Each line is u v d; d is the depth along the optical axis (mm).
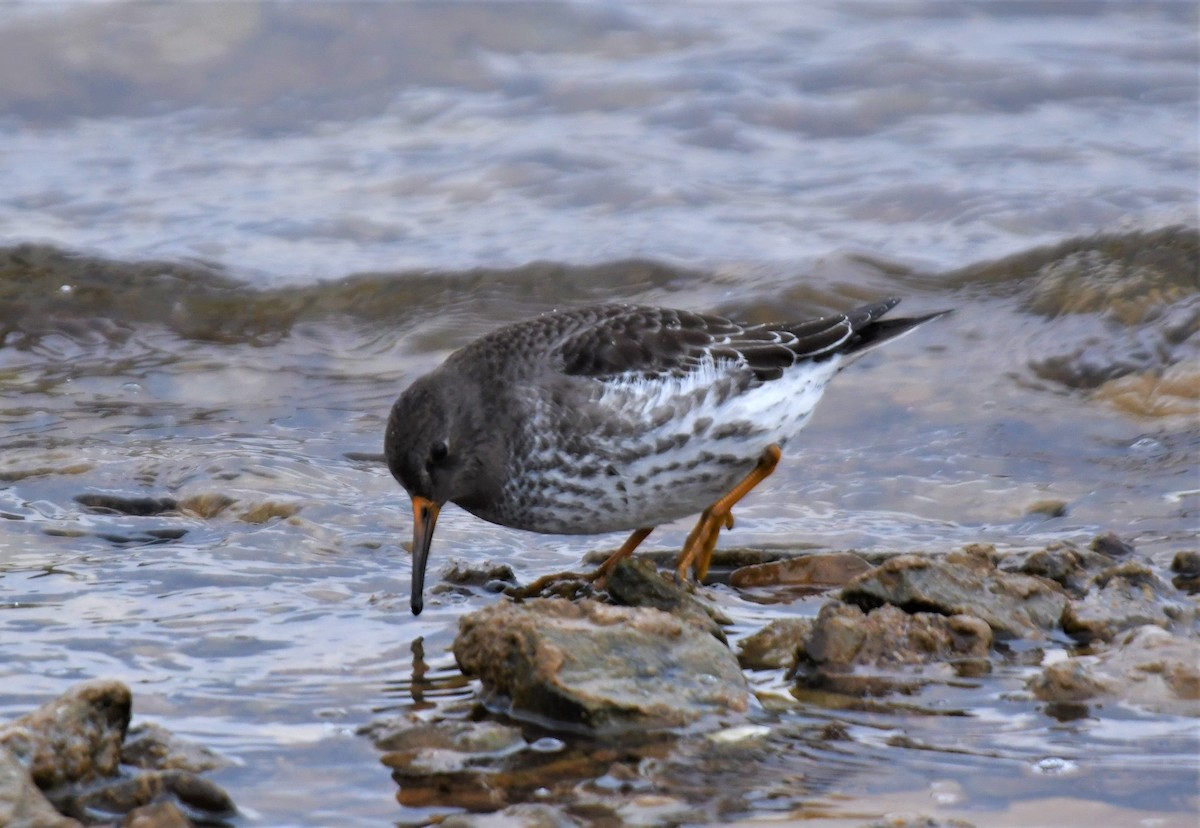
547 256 17578
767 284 16688
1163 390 14000
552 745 7867
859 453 13320
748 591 10477
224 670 8914
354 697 8523
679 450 10148
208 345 16234
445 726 7992
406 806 7234
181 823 6738
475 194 19203
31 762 6988
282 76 21625
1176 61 21688
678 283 16984
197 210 18812
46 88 21344
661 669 8391
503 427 10125
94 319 16562
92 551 11094
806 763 7652
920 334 15586
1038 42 22312
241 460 13008
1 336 16203
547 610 8695
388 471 13156
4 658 8969
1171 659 8531
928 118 20594
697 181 19312
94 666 8914
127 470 12852
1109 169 18938
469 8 22531
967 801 7230
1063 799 7230
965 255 17078
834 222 18281
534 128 20656
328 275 17344
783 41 22500
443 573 10695
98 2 22312
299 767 7629
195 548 11125
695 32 22734
